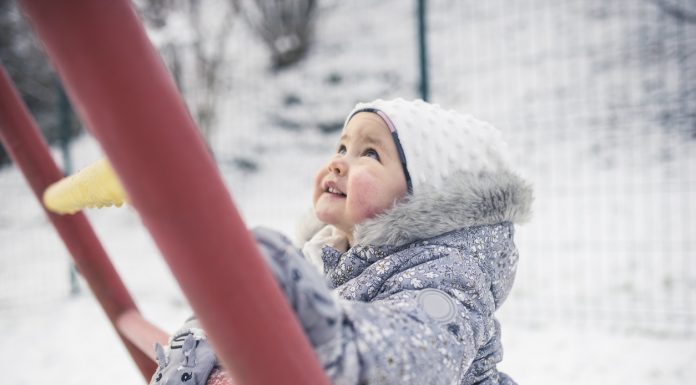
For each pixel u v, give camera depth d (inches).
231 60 395.2
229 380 29.1
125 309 43.0
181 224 13.3
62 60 12.5
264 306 14.4
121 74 12.5
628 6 331.3
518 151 281.1
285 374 14.6
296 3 403.5
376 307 22.0
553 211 222.8
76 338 157.9
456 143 34.3
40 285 226.1
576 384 107.0
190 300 14.2
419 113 34.4
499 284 33.0
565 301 154.0
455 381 23.0
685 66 290.4
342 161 34.2
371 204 32.1
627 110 282.0
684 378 105.8
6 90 40.2
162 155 13.0
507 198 33.6
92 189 26.6
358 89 373.1
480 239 32.2
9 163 377.7
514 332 136.3
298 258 17.7
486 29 370.9
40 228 314.2
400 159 32.9
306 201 285.0
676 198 216.2
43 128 367.2
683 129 264.1
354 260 31.9
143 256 252.1
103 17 12.3
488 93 325.4
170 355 31.9
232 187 318.3
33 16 12.4
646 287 156.9
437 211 30.9
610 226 202.7
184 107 13.9
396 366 20.2
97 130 12.9
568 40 333.1
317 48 413.1
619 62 307.4
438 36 381.1
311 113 369.4
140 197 13.2
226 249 13.8
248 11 403.2
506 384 35.5
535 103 307.0
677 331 129.6
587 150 269.1
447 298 25.8
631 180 238.2
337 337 18.2
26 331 167.3
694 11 303.4
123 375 128.4
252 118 371.2
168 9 335.6
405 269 29.3
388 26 410.6
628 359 116.1
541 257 186.7
